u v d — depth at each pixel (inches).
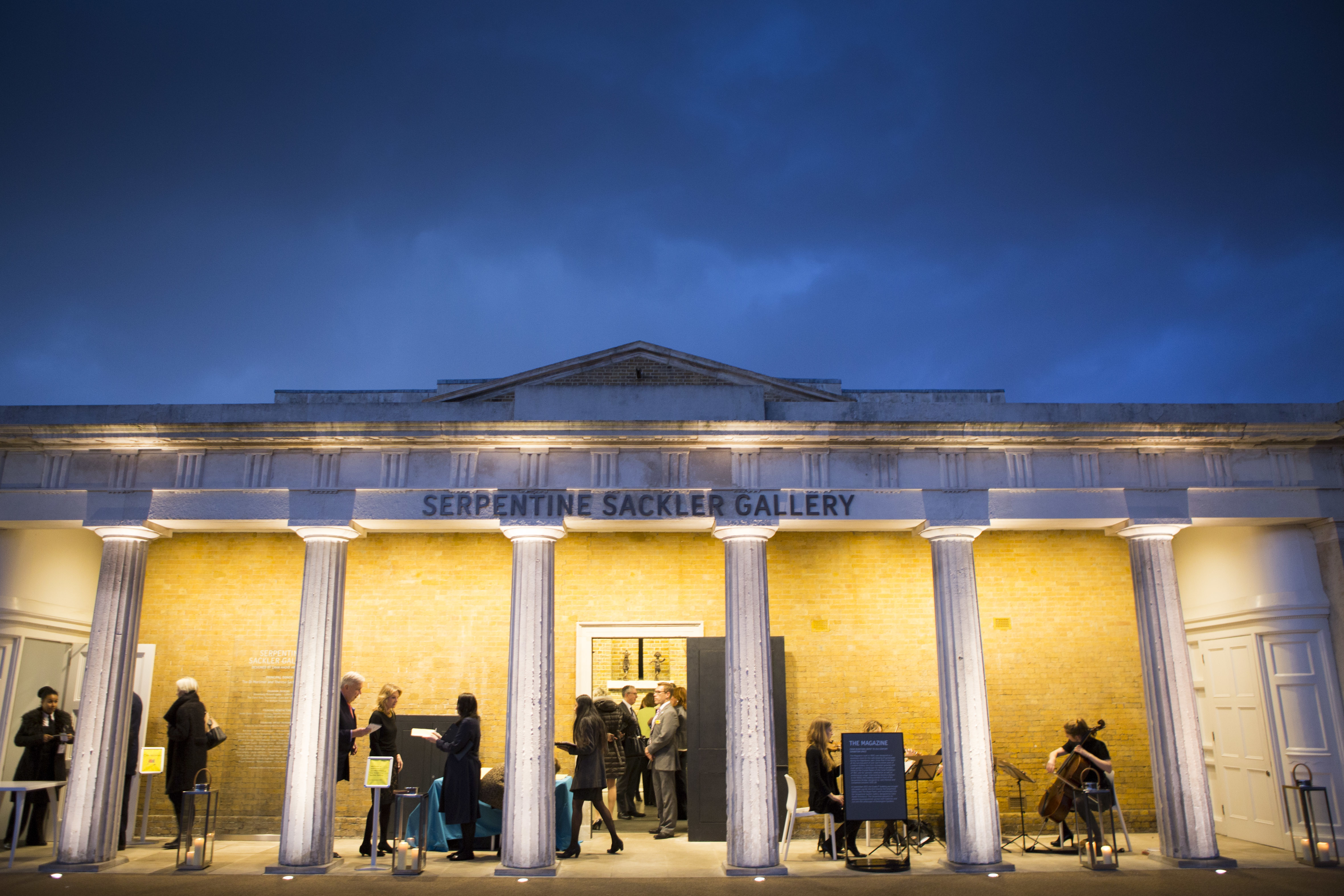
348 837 555.8
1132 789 567.8
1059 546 596.1
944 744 465.4
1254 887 409.1
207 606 583.2
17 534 511.8
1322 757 482.6
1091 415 494.9
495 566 587.2
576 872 442.9
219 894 397.7
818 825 560.4
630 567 588.4
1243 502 490.3
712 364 615.8
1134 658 582.9
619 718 545.0
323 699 458.0
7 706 505.7
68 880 425.1
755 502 476.7
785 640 580.1
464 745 476.1
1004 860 472.4
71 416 485.7
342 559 480.7
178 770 486.0
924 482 483.2
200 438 477.1
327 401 671.8
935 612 498.9
